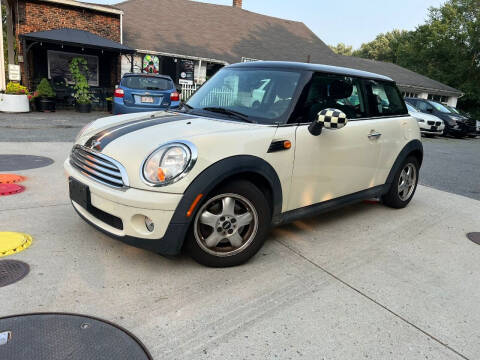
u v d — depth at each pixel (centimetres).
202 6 2361
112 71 1625
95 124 328
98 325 209
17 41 1424
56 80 1525
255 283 268
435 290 280
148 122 301
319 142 319
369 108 391
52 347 188
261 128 290
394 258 329
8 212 358
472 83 3122
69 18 1472
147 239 250
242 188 273
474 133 1673
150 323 216
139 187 244
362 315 240
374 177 402
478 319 247
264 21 2520
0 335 194
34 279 249
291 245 338
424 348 214
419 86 2712
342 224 402
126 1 2120
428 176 706
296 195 313
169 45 1834
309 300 253
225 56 1938
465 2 3309
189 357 192
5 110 1217
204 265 283
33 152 620
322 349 206
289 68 340
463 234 402
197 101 362
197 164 248
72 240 310
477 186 651
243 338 210
